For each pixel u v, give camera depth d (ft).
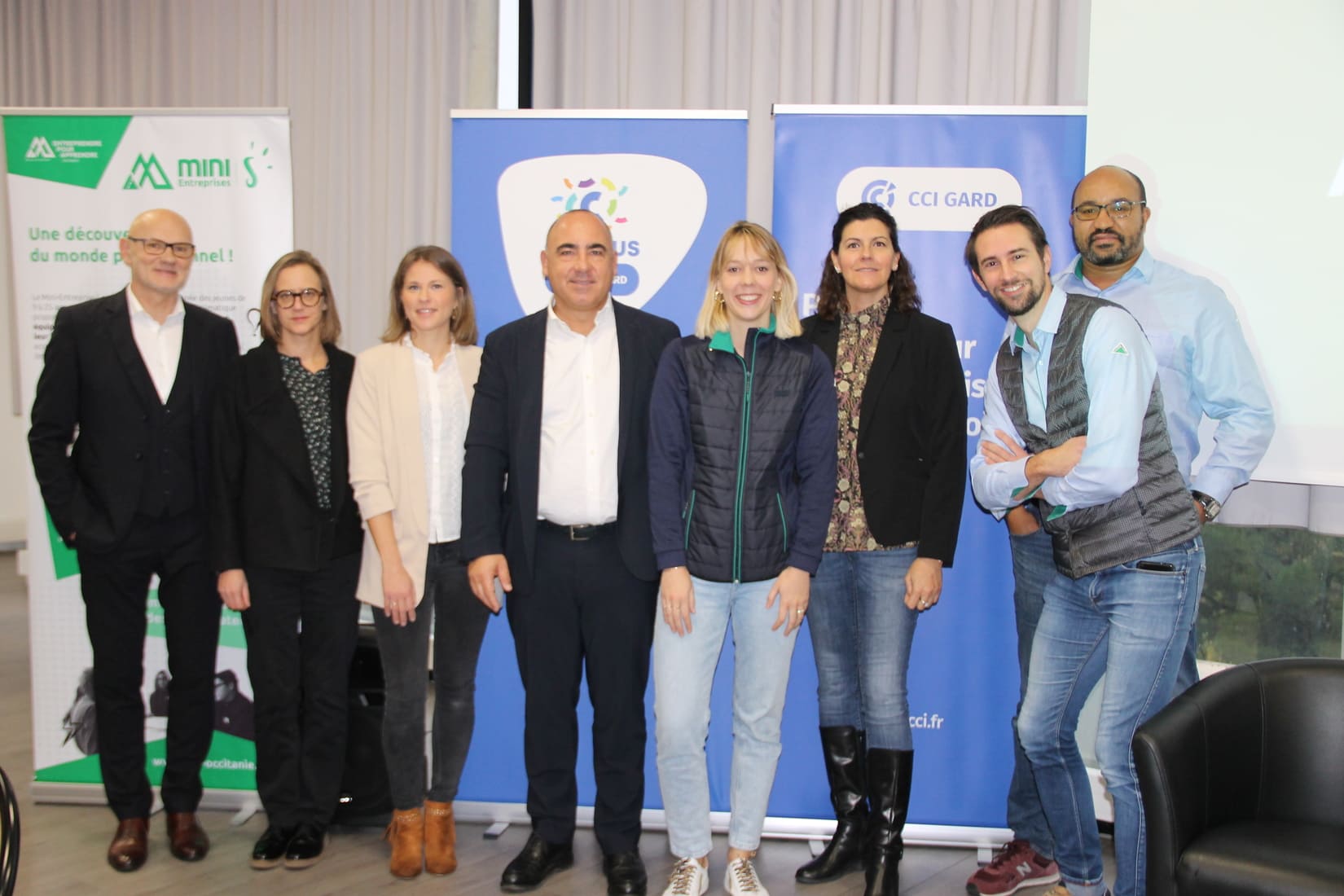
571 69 11.60
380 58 12.17
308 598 8.13
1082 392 6.49
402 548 7.80
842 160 8.57
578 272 7.13
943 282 8.57
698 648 7.20
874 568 7.50
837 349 7.68
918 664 8.71
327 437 8.10
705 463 7.06
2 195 17.46
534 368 7.48
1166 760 5.71
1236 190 8.21
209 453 8.17
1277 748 6.31
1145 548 6.42
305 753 8.34
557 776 7.88
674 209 8.77
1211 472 7.57
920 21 10.85
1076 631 6.94
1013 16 10.67
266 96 12.64
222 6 12.81
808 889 7.90
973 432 8.57
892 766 7.52
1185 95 8.29
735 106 11.29
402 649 7.97
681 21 11.35
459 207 8.91
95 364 7.97
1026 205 8.46
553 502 7.38
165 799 8.44
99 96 13.64
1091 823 7.22
